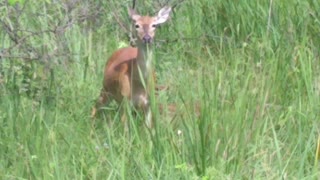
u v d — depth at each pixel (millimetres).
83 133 11484
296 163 10805
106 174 10406
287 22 14547
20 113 11727
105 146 11016
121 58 13070
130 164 10516
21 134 11281
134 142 11227
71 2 14461
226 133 10922
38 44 14055
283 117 11992
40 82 12938
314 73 13234
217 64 13781
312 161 10969
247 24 14914
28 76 12961
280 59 13305
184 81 13242
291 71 12961
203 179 9992
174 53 14805
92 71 13930
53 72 13203
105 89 13094
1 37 14086
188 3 15719
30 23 14406
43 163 10414
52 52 13562
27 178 10344
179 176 10203
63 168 10344
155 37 15320
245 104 11570
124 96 12766
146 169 10266
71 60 13781
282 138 11531
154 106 11531
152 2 15734
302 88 12641
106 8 15523
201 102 11625
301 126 11641
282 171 10227
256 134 11141
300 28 14484
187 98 12438
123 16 15539
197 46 15008
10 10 13945
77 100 12898
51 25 14398
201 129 10695
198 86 12203
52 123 11766
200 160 10555
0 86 12680
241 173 10430
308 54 13734
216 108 11492
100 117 12680
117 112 12164
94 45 14891
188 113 11312
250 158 10688
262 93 11859
